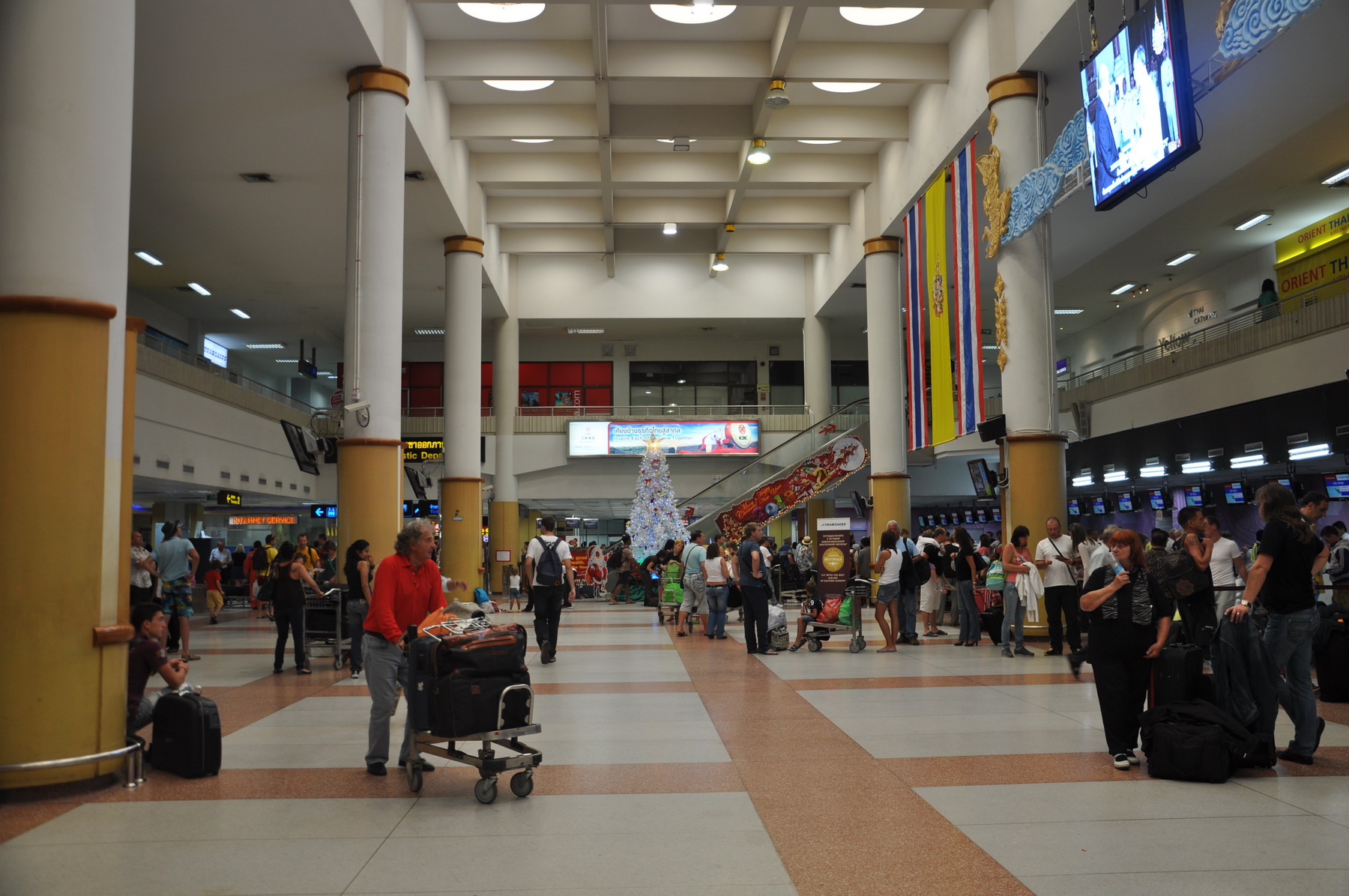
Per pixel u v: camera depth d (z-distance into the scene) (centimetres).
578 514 4678
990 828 464
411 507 2778
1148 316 2884
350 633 1059
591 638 1507
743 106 2014
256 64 1438
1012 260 1480
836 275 2792
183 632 1219
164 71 1464
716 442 3306
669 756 635
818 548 1394
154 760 613
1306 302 1662
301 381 4038
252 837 463
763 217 2597
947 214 1861
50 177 574
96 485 579
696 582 1562
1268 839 442
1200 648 613
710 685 962
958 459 2855
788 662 1155
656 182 2289
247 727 757
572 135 2000
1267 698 601
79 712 559
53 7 584
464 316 2248
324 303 2950
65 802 532
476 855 432
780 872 404
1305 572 592
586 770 598
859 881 392
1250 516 2108
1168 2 1058
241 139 1725
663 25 1712
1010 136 1498
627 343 3728
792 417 3325
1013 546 1192
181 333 3094
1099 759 613
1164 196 2008
